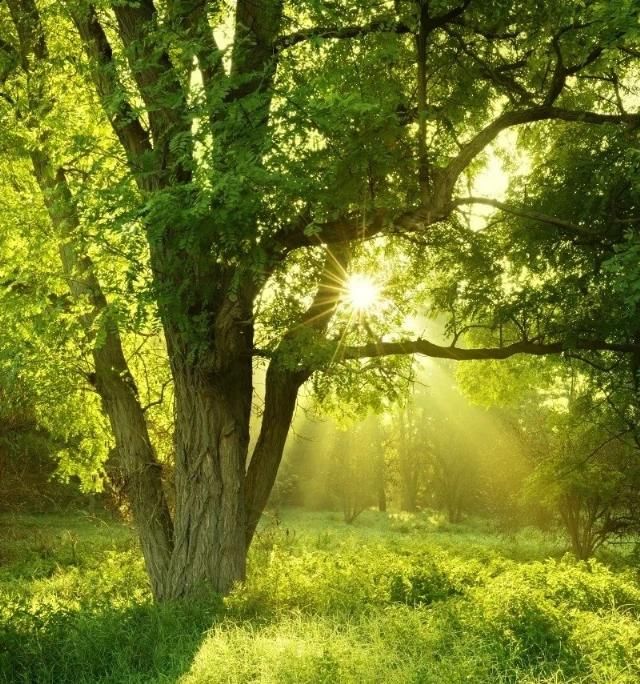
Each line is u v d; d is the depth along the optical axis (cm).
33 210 1171
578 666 713
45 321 1102
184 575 1106
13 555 2178
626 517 2033
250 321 1023
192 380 1113
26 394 1354
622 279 875
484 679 690
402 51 1166
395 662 720
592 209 1184
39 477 2591
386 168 888
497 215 1332
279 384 1205
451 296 1305
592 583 1143
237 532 1123
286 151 845
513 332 1538
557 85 1070
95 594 1312
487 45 1196
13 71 1216
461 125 1331
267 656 728
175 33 934
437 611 902
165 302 966
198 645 801
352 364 1172
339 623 884
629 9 786
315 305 1144
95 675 775
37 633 842
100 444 1459
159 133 1050
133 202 894
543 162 1417
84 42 1137
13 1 1212
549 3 1014
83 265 1173
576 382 1588
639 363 1292
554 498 1981
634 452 1962
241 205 798
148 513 1188
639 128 1154
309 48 1013
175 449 1140
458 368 1648
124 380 1223
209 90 902
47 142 1130
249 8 1039
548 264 1328
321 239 982
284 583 1091
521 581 1125
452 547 2498
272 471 1206
